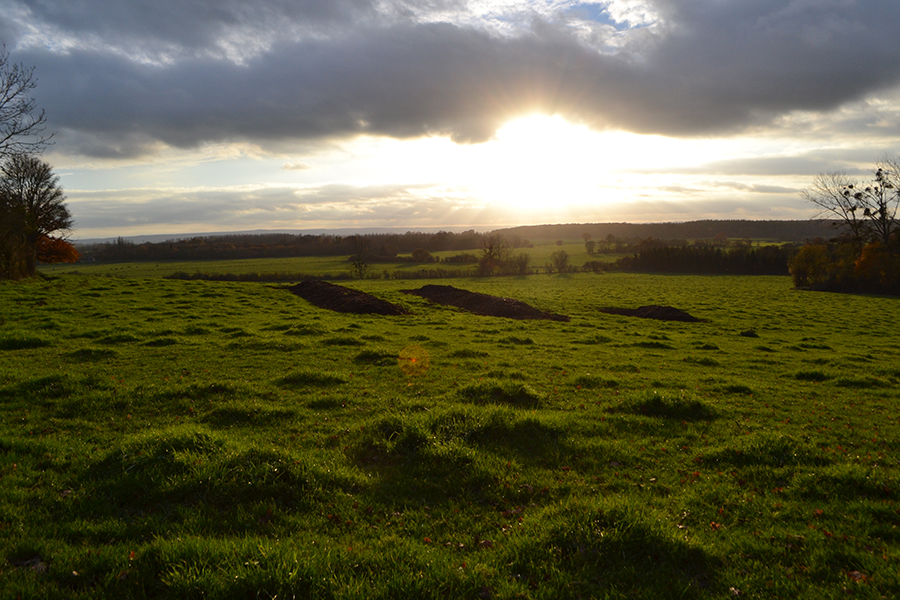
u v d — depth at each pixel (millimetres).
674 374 17188
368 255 142250
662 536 5535
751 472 7953
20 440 8094
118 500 6398
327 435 9305
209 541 5238
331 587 4598
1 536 5367
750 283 87000
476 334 26125
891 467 8367
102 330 20641
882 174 71188
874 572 5105
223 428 9625
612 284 81875
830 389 15266
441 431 9094
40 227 51844
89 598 4414
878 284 66688
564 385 14562
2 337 17406
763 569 5230
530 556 5359
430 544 5734
